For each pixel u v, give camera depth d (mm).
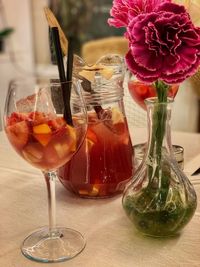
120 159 494
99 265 367
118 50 1532
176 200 403
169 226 402
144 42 353
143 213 404
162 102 392
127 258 376
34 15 2277
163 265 363
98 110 484
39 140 382
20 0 2250
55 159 397
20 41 2309
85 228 434
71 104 400
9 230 439
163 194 405
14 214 474
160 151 410
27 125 383
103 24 2238
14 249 402
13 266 373
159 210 400
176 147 594
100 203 494
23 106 401
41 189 537
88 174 487
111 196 508
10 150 686
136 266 364
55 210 462
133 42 356
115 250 390
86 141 480
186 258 372
